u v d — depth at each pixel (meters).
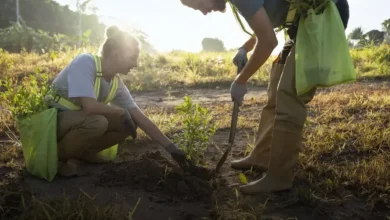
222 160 3.55
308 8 2.97
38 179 3.52
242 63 3.52
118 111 3.46
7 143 4.46
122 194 3.27
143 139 4.54
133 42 3.40
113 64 3.43
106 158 3.94
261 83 9.19
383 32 17.86
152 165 3.51
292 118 3.17
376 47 12.53
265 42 2.91
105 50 3.42
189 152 3.70
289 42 3.44
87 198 3.16
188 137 3.71
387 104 6.02
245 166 3.84
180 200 3.22
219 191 3.37
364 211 3.09
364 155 4.05
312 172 3.68
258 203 3.17
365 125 4.73
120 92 3.70
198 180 3.41
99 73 3.42
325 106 6.15
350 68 2.93
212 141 4.61
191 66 10.96
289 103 3.18
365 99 6.44
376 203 3.17
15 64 10.66
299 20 3.03
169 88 8.76
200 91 8.68
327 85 2.91
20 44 16.64
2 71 9.59
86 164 3.88
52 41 16.44
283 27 3.20
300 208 3.13
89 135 3.44
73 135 3.45
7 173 3.62
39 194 3.25
